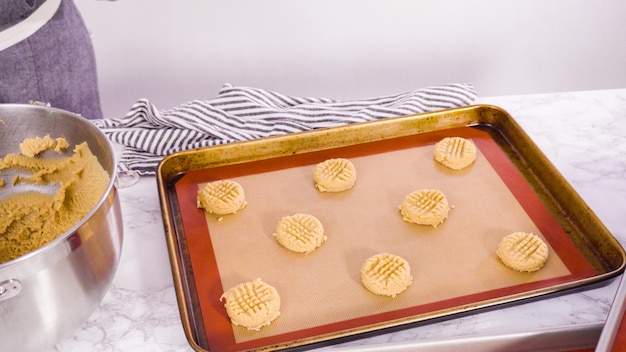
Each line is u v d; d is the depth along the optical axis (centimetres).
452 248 103
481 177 112
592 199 110
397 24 177
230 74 185
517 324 95
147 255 103
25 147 100
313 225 104
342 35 178
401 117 117
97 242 87
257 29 175
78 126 96
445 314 93
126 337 95
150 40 175
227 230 106
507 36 182
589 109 125
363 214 108
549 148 117
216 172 113
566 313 96
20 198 104
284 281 100
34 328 85
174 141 116
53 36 127
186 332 91
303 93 191
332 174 111
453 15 176
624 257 97
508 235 103
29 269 81
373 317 96
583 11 177
